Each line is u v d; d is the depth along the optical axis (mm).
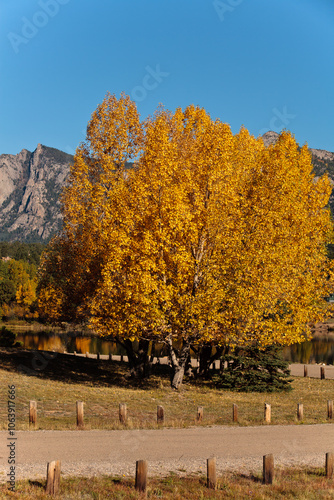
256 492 10805
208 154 22453
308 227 25750
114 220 22969
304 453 13820
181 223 20891
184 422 16609
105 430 14859
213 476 10922
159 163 21734
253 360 25516
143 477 10180
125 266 22000
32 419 14648
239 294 21188
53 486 9719
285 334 22141
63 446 12797
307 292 23688
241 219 22984
